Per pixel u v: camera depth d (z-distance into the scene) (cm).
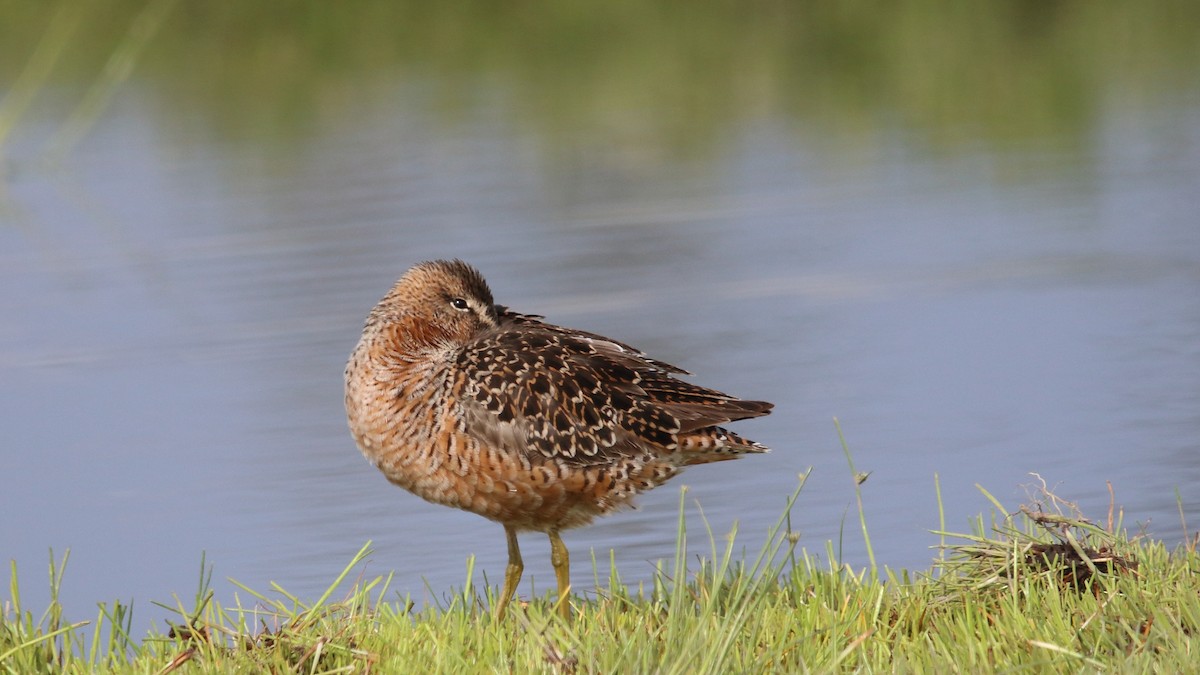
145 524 1195
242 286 1772
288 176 2275
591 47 3061
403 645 792
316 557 1121
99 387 1504
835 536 1101
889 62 2861
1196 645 713
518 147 2389
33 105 2762
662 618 818
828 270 1770
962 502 1141
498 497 896
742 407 921
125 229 2044
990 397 1370
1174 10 3192
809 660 750
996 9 3269
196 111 2738
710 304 1670
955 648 745
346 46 3098
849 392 1401
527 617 816
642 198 2103
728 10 3309
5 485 1284
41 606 1059
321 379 1502
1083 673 702
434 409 891
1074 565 833
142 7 3117
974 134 2397
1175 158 2167
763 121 2512
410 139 2459
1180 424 1263
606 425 895
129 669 783
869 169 2220
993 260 1786
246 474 1291
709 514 1169
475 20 3241
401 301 927
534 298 1703
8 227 2102
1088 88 2633
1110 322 1554
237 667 759
